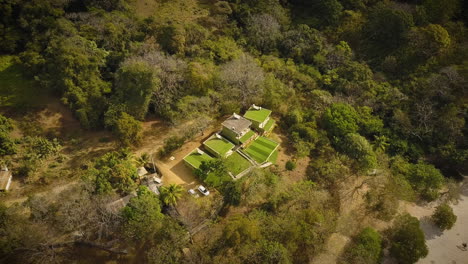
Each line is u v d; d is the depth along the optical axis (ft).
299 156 247.70
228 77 274.57
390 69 324.60
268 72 304.30
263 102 281.54
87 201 179.32
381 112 291.38
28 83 270.87
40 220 170.60
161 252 165.89
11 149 221.46
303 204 212.43
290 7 398.21
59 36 278.87
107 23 297.33
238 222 178.29
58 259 166.09
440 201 251.60
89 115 249.34
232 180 206.59
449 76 296.10
